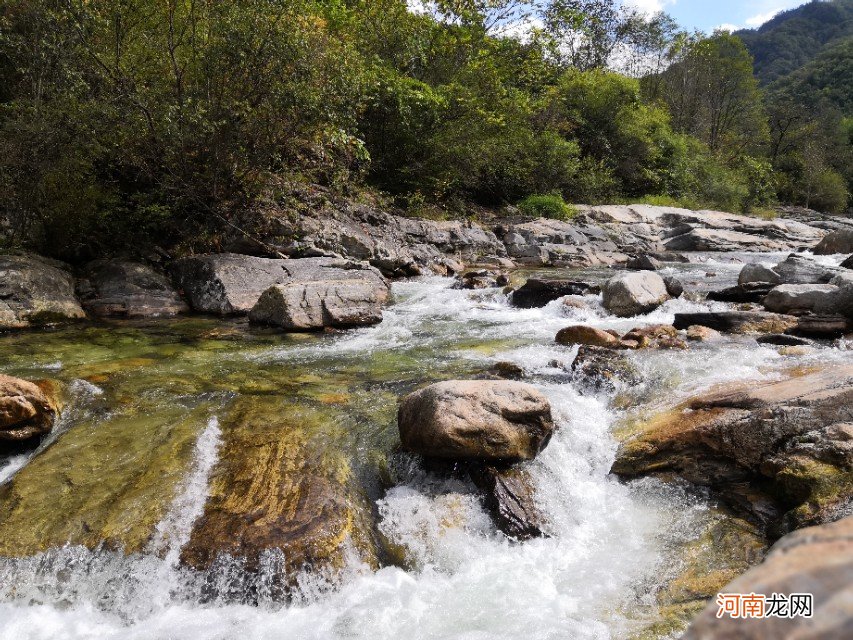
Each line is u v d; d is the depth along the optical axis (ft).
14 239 28.63
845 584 2.06
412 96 47.55
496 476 12.21
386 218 42.32
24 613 9.54
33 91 28.25
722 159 117.29
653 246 57.26
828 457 10.95
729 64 133.59
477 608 9.53
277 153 33.86
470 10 53.16
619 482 13.16
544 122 70.23
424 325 26.13
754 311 23.61
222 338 23.81
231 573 9.89
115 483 12.10
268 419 15.16
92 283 28.66
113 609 9.63
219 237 34.27
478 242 45.88
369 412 15.70
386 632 9.02
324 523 10.81
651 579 9.98
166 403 16.15
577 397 16.15
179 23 31.35
